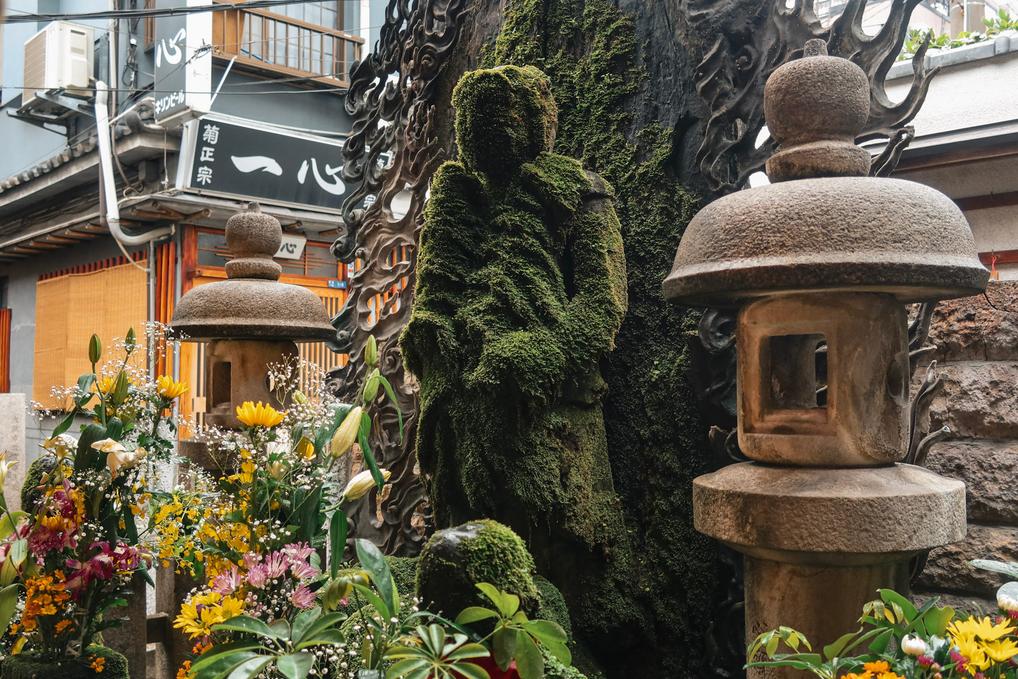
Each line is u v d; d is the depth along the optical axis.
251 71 9.35
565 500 2.44
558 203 2.59
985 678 1.36
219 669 1.47
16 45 11.42
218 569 1.97
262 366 3.48
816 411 1.93
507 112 2.55
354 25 10.20
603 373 2.88
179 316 3.40
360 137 4.12
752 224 1.84
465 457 2.51
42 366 11.55
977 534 2.55
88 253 10.80
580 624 2.54
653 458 2.77
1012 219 5.09
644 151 3.01
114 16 6.38
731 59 2.70
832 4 5.84
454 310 2.61
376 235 3.96
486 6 3.75
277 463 1.94
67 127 10.37
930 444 2.24
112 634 2.51
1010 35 4.93
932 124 5.05
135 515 2.25
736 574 2.56
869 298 1.89
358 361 3.90
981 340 2.58
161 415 2.29
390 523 3.56
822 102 1.96
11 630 2.18
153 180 9.25
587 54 3.26
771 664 1.53
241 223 3.58
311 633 1.54
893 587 1.91
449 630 1.76
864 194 1.80
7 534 2.09
